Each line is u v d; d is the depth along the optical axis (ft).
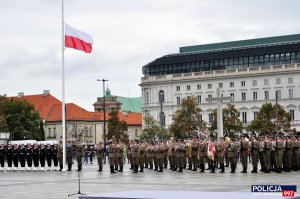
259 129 526.57
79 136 634.43
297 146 171.42
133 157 174.50
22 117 546.26
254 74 621.31
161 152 176.45
